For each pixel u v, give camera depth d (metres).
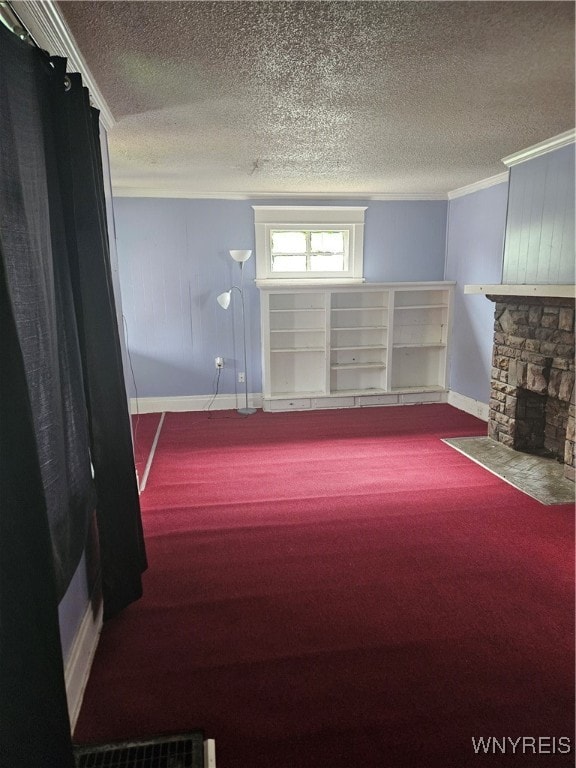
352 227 5.39
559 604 2.16
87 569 1.95
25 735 1.04
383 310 5.58
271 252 5.36
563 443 3.88
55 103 1.55
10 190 1.19
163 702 1.69
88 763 1.45
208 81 2.17
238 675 1.80
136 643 1.97
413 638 1.97
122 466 2.01
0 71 1.15
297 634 2.00
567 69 2.09
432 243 5.59
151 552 2.61
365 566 2.46
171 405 5.47
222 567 2.47
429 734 1.56
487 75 2.15
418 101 2.47
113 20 1.64
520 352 3.90
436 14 1.62
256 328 5.45
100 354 1.85
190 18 1.63
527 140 3.29
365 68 2.06
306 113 2.63
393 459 3.94
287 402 5.43
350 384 5.75
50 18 1.56
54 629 1.07
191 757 1.46
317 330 5.40
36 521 1.03
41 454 1.35
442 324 5.67
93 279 1.78
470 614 2.10
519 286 3.56
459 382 5.46
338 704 1.67
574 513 2.99
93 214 1.75
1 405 0.97
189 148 3.34
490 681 1.75
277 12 1.60
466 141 3.27
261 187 4.82
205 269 5.24
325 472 3.70
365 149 3.42
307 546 2.66
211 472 3.72
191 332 5.35
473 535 2.74
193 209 5.10
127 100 2.40
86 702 1.69
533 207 3.66
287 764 1.47
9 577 1.00
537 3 1.56
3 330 0.96
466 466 3.78
